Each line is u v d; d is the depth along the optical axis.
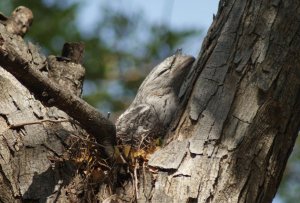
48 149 8.34
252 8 8.78
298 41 8.62
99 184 7.97
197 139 8.03
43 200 7.81
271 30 8.61
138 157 8.10
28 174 8.02
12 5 15.49
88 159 8.21
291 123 8.35
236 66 8.44
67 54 10.44
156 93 11.27
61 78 10.01
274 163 8.09
